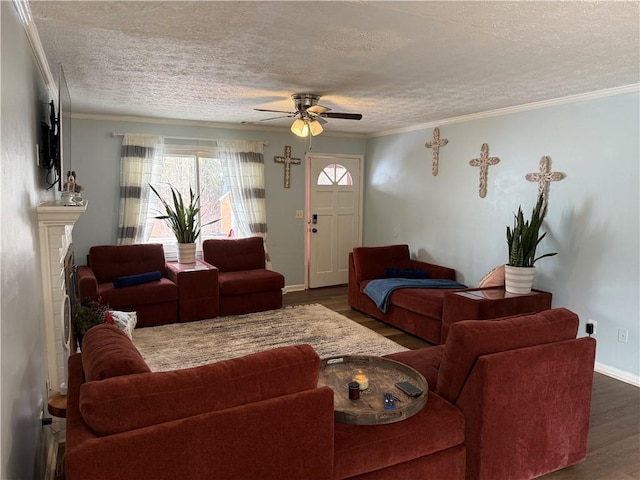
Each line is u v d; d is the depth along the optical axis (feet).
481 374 6.64
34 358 6.59
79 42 8.13
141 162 17.28
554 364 7.20
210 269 15.92
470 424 6.84
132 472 4.42
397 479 6.29
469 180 16.29
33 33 7.07
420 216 18.88
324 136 21.21
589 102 12.18
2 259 4.34
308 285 21.76
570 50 8.48
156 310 15.15
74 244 16.76
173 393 4.76
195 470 4.71
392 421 6.41
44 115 9.35
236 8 6.57
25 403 5.65
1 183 4.39
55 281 8.14
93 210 16.97
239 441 4.91
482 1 6.24
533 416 7.14
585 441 7.85
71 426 4.88
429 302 14.01
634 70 9.87
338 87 11.77
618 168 11.58
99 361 5.32
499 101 13.42
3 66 4.73
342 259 22.53
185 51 8.70
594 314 12.33
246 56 9.01
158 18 6.98
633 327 11.48
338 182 21.94
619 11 6.55
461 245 16.80
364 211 22.75
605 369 12.16
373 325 16.05
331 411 5.49
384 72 10.21
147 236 17.93
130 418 4.58
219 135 18.89
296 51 8.66
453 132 16.90
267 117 16.96
